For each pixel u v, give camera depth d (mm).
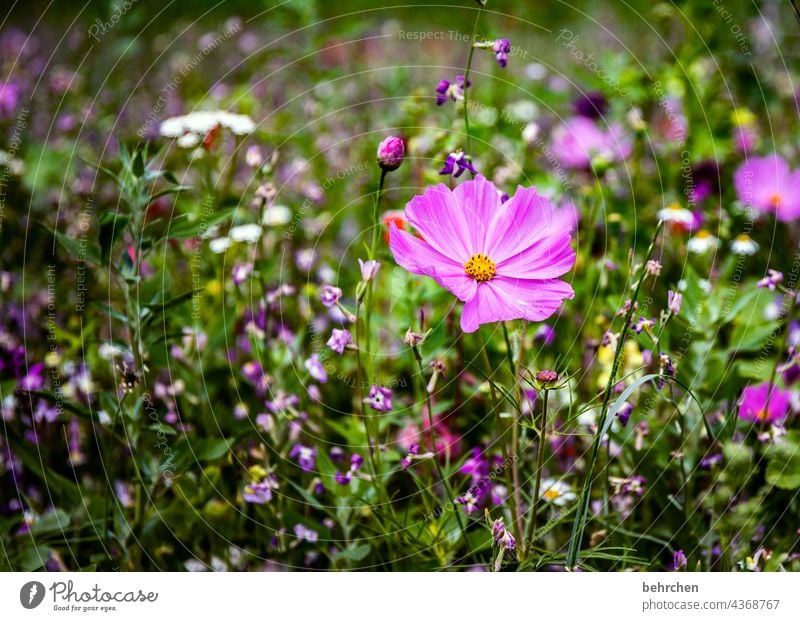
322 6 2064
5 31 2182
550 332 1604
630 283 1489
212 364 1628
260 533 1557
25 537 1530
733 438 1538
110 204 1795
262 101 2002
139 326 1507
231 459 1563
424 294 1612
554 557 1466
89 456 1600
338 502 1524
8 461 1577
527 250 1443
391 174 1819
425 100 1844
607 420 1436
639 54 2047
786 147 1885
